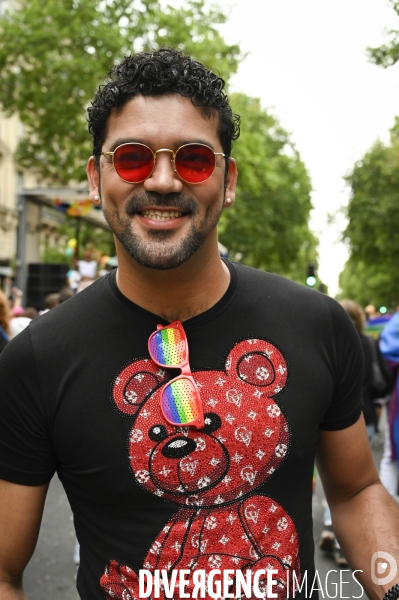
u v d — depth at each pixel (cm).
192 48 1748
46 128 1912
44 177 2159
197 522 146
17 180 3186
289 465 151
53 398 152
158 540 146
